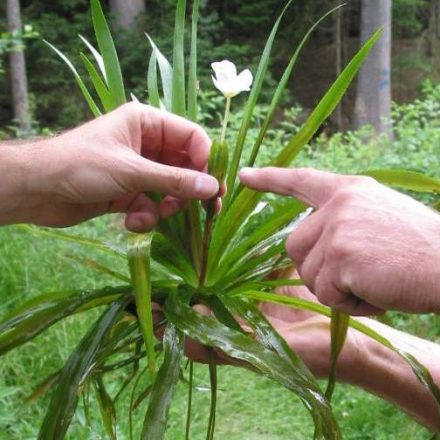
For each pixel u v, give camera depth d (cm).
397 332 81
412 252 48
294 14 744
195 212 67
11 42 285
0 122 699
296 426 192
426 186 63
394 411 196
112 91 70
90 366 63
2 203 64
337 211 53
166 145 70
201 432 182
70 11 743
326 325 77
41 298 70
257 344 58
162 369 59
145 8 744
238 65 684
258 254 68
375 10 705
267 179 59
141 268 59
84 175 62
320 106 63
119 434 159
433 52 828
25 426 161
